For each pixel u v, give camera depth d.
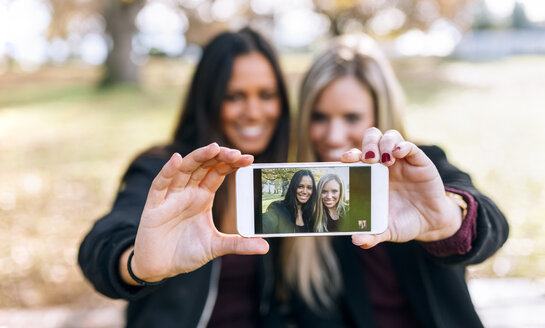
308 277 0.78
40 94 7.05
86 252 0.63
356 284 0.76
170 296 0.73
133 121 4.49
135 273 0.57
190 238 0.57
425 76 7.45
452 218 0.60
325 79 0.82
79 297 1.44
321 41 8.85
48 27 9.77
